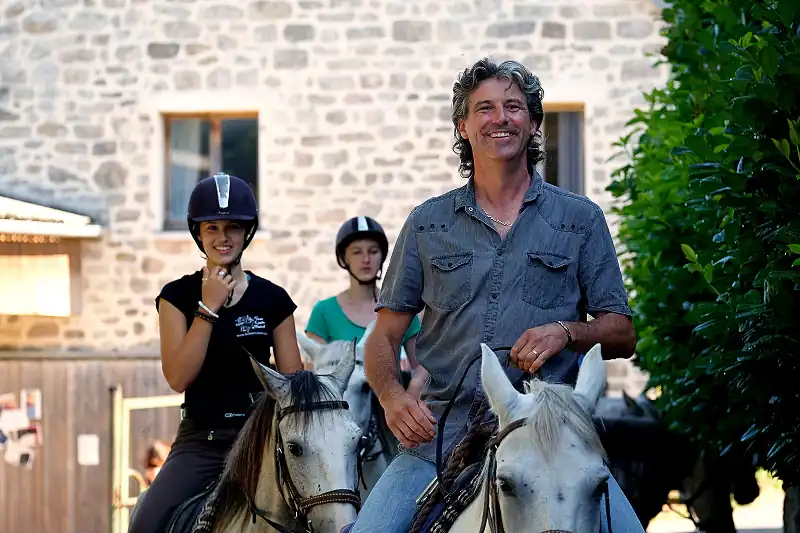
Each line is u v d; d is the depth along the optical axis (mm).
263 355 6207
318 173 15719
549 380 4117
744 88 5410
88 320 15875
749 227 5508
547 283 4199
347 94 15758
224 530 5504
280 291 6383
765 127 5203
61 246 15664
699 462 9195
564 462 3312
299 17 15781
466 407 4215
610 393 15398
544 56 15695
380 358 4398
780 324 5051
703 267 6262
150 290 15812
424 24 15742
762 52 5043
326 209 15703
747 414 5898
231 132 16078
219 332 6090
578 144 15844
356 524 4332
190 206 6270
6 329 16031
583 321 4293
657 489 9172
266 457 5438
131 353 15789
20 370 15961
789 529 7438
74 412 15906
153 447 15609
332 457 5262
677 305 7508
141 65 15914
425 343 4383
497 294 4191
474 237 4262
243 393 6125
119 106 15922
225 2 15852
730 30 6367
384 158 15703
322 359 7371
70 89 15977
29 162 15977
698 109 7605
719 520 9367
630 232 9047
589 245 4250
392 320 4461
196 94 15844
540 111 4371
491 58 4324
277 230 15719
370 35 15758
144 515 5930
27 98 15992
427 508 4090
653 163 8484
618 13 15641
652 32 15625
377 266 8727
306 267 15648
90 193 15922
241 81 15812
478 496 3828
